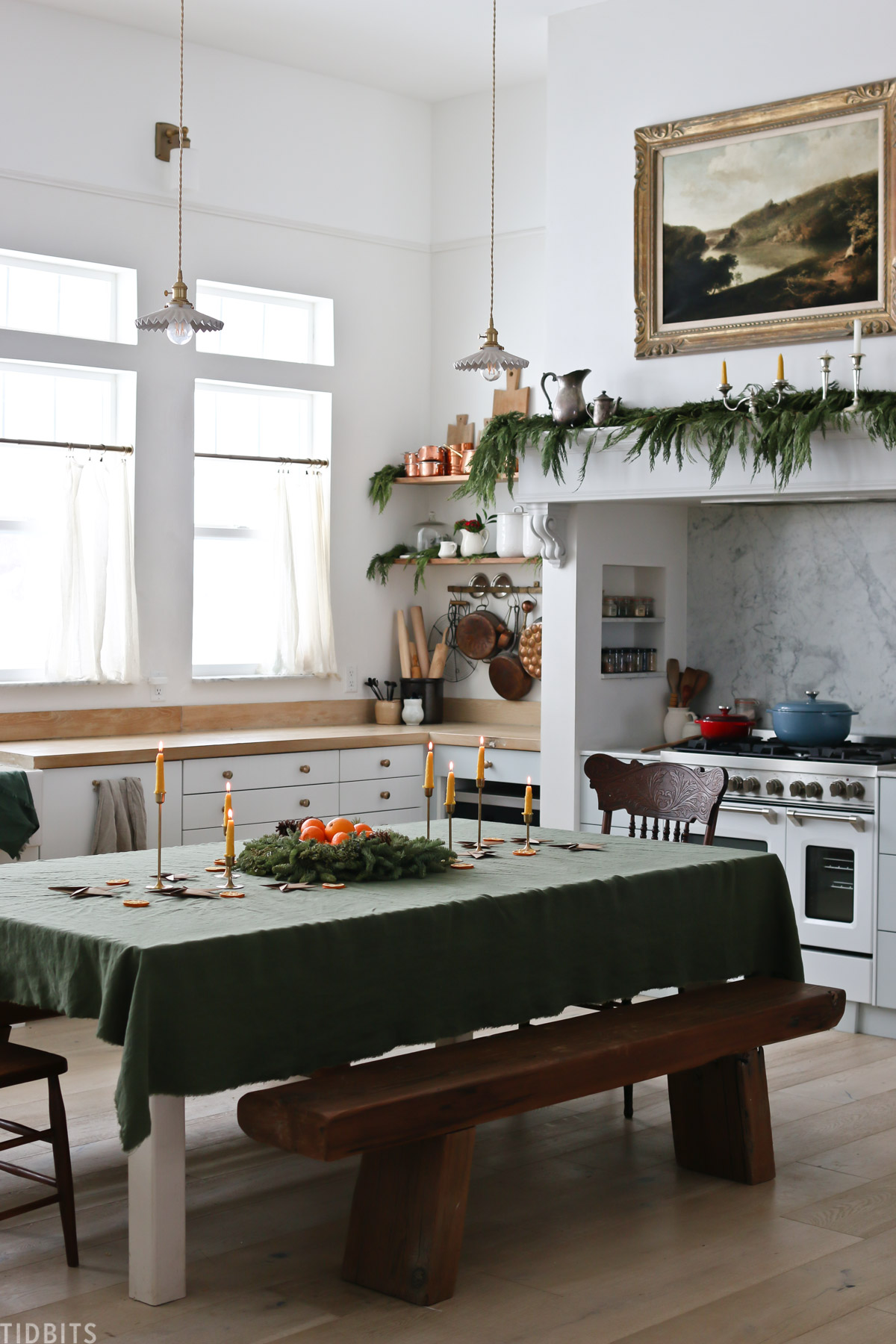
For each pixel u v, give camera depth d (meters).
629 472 5.22
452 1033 3.04
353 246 6.84
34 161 5.72
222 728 6.39
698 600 6.01
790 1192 3.38
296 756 5.92
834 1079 4.31
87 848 5.25
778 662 5.77
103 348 5.96
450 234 7.05
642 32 5.39
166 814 5.49
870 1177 3.49
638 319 5.39
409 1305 2.76
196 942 2.63
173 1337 2.61
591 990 3.33
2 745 5.55
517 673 6.74
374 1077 2.79
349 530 6.88
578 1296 2.80
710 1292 2.82
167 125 6.09
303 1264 2.96
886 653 5.44
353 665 6.91
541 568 6.71
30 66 5.70
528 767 6.03
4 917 2.89
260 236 6.47
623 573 5.94
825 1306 2.76
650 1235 3.12
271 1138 2.63
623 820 5.44
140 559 6.12
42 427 5.95
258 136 6.43
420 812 6.43
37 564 5.96
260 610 6.68
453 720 7.05
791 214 5.02
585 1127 3.91
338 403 6.80
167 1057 2.58
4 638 5.90
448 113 7.04
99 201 5.93
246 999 2.69
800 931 4.97
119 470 5.97
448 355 7.11
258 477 6.66
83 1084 4.15
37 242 5.75
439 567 7.12
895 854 4.71
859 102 4.85
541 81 6.66
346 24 6.00
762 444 4.84
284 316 6.72
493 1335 2.63
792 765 4.97
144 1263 2.75
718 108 5.21
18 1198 3.28
